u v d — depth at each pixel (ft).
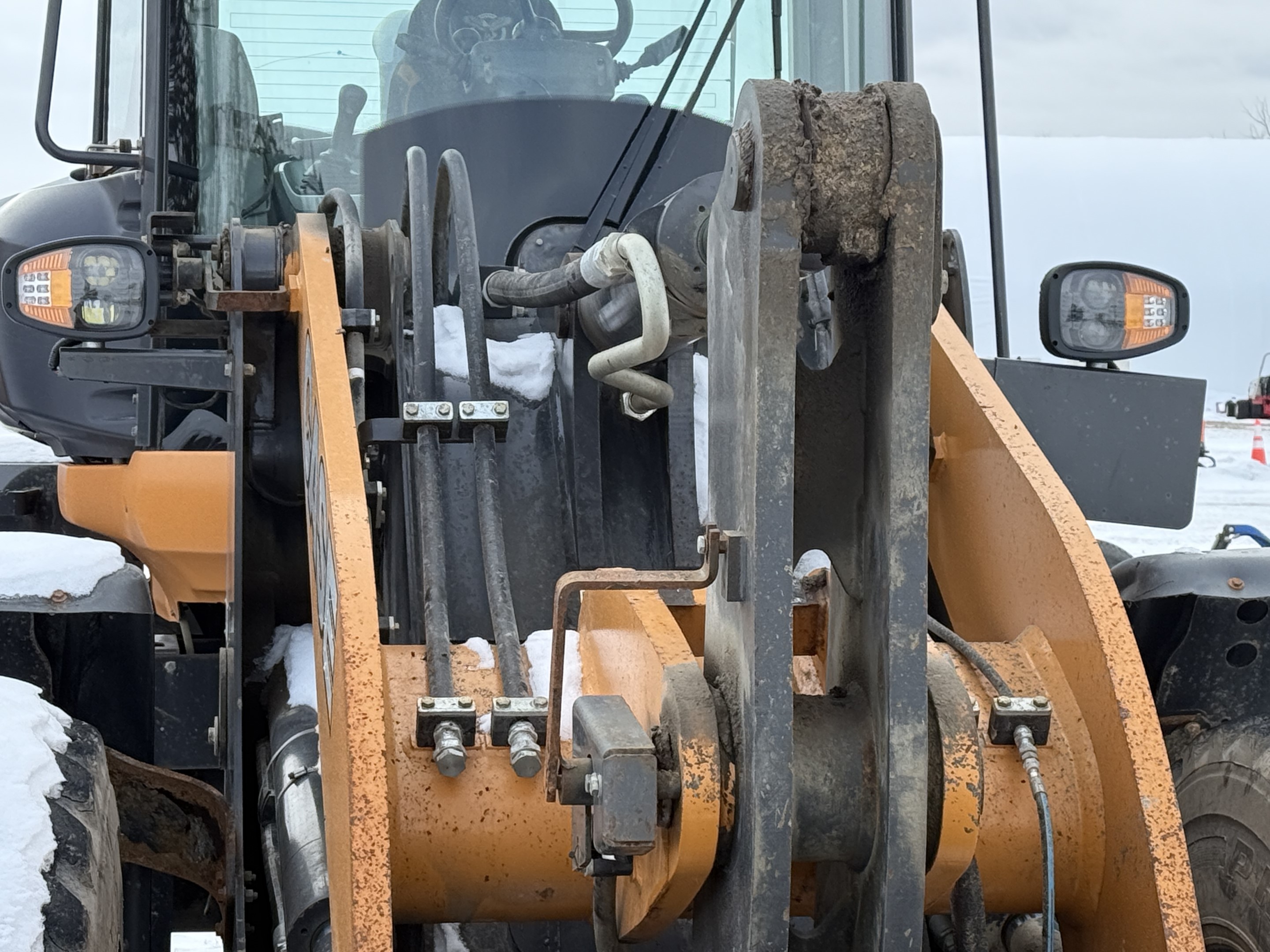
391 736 5.56
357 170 10.11
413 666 6.07
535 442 8.13
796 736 4.58
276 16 10.12
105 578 7.20
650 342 5.41
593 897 5.40
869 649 4.66
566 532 7.86
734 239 4.62
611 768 4.37
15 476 13.92
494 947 6.38
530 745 5.26
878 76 10.47
